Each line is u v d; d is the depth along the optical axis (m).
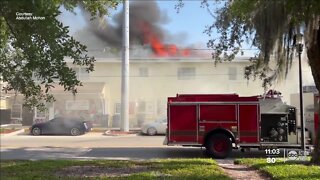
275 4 10.95
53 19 6.61
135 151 19.45
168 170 10.82
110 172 10.64
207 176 9.84
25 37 6.75
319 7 8.71
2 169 11.35
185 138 17.02
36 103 9.52
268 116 16.91
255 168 11.77
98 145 22.69
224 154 16.62
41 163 12.73
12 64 8.48
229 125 16.88
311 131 17.17
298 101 18.52
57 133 31.52
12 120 38.50
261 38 12.81
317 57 11.77
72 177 9.70
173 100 17.19
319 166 11.31
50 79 7.14
